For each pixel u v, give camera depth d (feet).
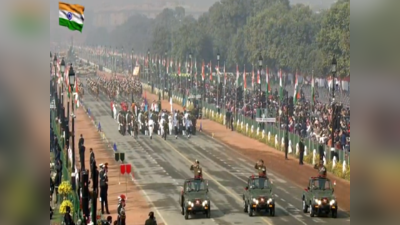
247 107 605.73
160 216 273.54
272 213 269.03
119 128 575.38
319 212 263.70
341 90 625.41
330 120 431.43
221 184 349.41
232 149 480.23
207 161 428.15
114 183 353.72
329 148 386.11
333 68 370.32
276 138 482.69
